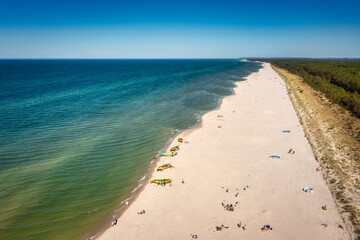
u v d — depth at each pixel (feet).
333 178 113.19
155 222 88.99
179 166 128.67
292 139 162.20
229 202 98.99
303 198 100.68
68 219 92.48
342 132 166.50
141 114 226.99
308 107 231.91
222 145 154.71
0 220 90.74
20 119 200.85
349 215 88.63
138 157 141.38
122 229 86.22
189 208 95.96
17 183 112.88
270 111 233.14
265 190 106.73
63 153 143.95
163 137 171.22
